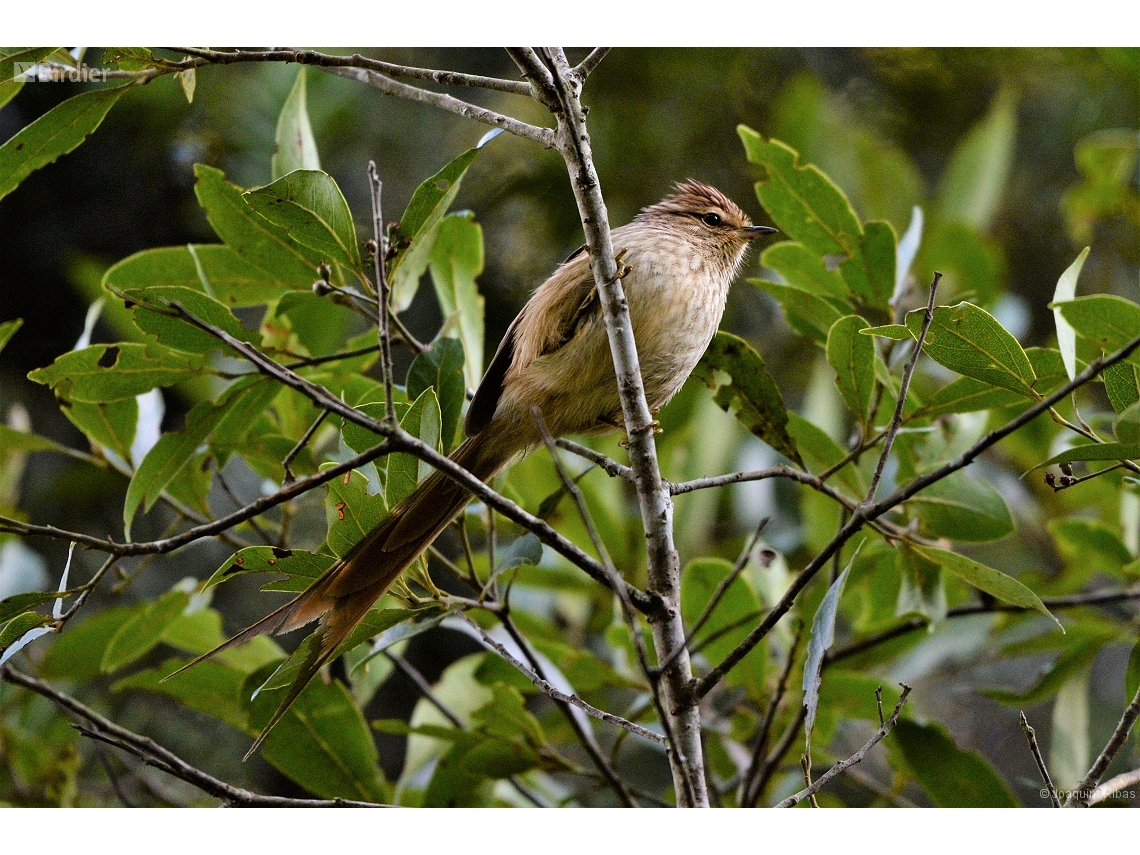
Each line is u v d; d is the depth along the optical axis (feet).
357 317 36.17
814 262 28.19
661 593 20.24
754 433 26.78
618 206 37.01
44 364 38.96
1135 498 31.24
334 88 35.78
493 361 26.91
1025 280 44.34
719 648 28.99
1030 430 35.04
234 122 36.17
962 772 27.50
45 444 27.76
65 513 37.81
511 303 36.40
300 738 27.07
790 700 28.91
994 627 32.40
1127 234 43.70
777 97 38.83
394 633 22.72
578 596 34.04
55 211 38.04
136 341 31.45
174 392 36.83
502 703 26.23
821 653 19.12
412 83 36.22
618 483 32.94
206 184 25.77
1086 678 29.17
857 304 28.50
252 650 30.25
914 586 25.79
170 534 27.81
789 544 36.35
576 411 26.68
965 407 24.52
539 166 35.96
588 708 19.51
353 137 35.86
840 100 41.11
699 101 37.88
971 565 22.53
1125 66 37.50
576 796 28.07
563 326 25.96
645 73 37.78
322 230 21.25
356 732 27.14
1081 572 32.32
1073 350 20.29
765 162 26.99
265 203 20.71
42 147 22.38
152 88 35.99
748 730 30.60
